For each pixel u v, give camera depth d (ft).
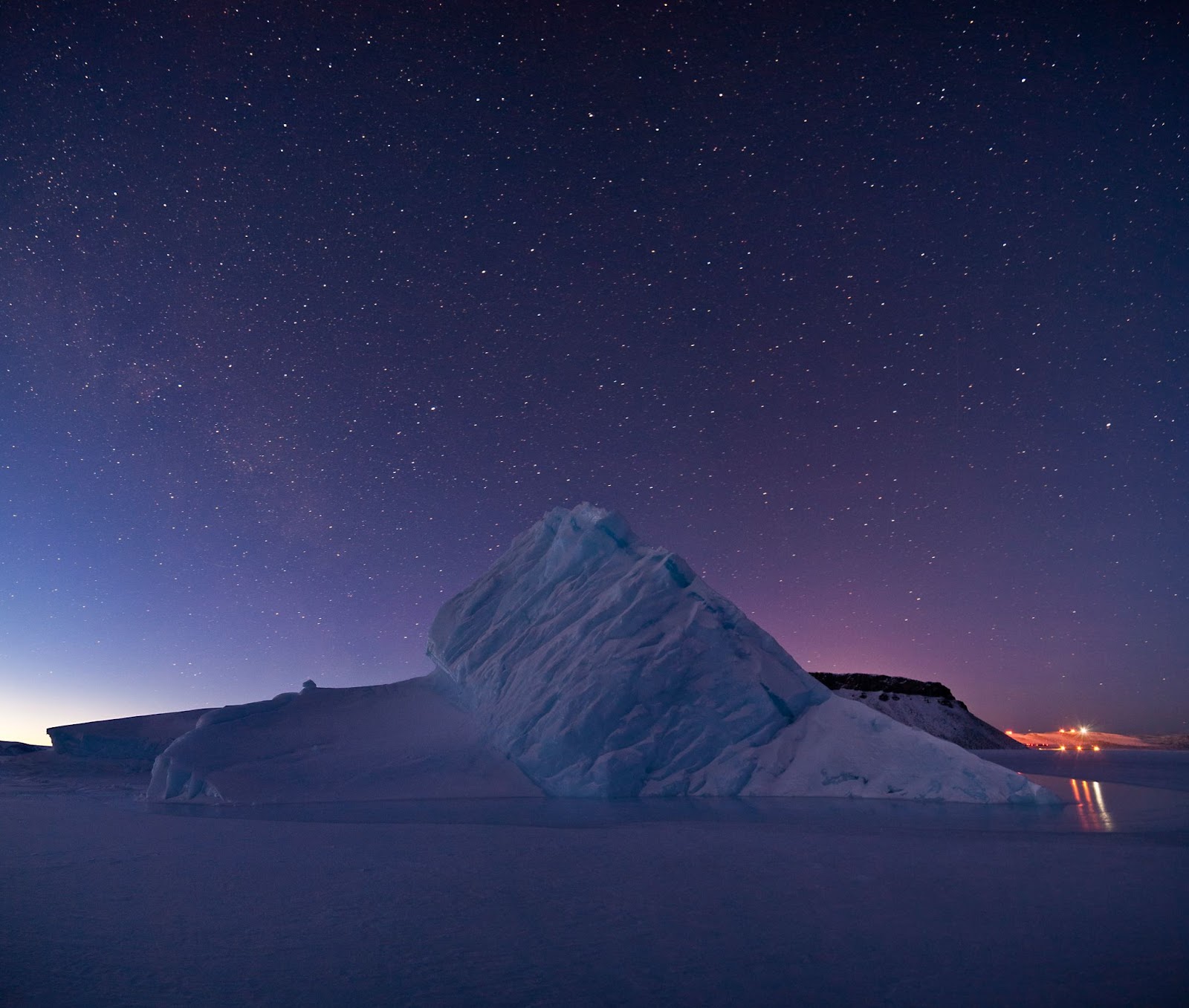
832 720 58.34
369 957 15.40
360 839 31.83
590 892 21.29
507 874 24.03
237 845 30.60
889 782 51.55
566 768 55.47
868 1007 12.40
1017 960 14.75
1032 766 113.39
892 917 18.15
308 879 23.50
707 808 44.96
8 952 15.90
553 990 13.37
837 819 38.11
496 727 60.90
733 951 15.61
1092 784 64.08
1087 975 13.83
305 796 52.75
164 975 14.39
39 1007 12.69
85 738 111.86
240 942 16.58
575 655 62.59
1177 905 18.99
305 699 67.56
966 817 38.91
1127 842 29.27
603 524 73.05
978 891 20.74
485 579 78.48
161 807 48.73
